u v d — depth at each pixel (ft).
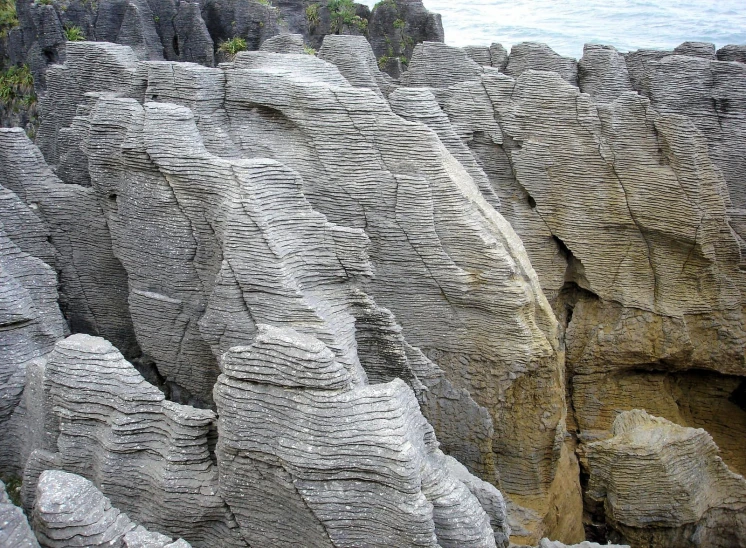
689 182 74.38
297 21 163.32
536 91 76.69
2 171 61.52
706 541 64.34
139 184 55.06
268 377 38.60
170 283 55.62
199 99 60.29
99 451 42.16
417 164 58.75
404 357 54.95
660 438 63.16
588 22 269.03
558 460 64.54
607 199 77.46
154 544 34.53
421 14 150.71
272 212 50.78
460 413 60.08
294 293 49.16
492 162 79.71
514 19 301.84
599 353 81.10
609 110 75.72
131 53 77.05
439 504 37.70
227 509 40.68
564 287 83.35
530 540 61.41
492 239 58.80
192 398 57.88
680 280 78.69
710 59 91.15
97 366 42.39
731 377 83.82
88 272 61.82
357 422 36.88
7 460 48.83
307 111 59.47
